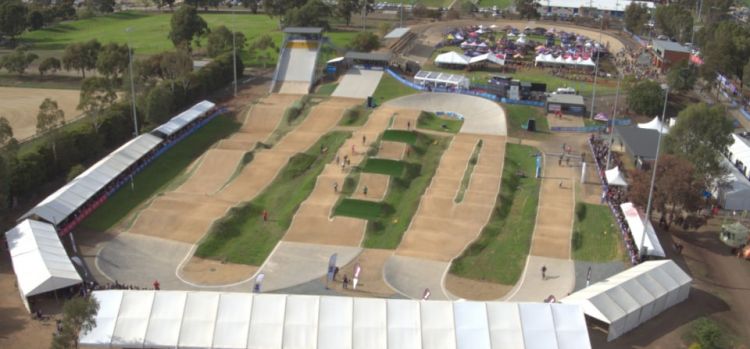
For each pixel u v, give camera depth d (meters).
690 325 68.75
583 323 61.56
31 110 142.88
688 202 87.94
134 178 106.50
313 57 168.62
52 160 102.44
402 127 134.25
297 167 112.94
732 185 102.38
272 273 79.88
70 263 73.56
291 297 62.72
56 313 67.00
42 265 70.62
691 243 88.62
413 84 163.00
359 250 86.25
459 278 79.88
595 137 132.38
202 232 89.31
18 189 92.50
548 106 146.50
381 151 117.94
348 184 104.25
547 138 132.75
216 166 113.00
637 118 148.12
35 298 68.19
